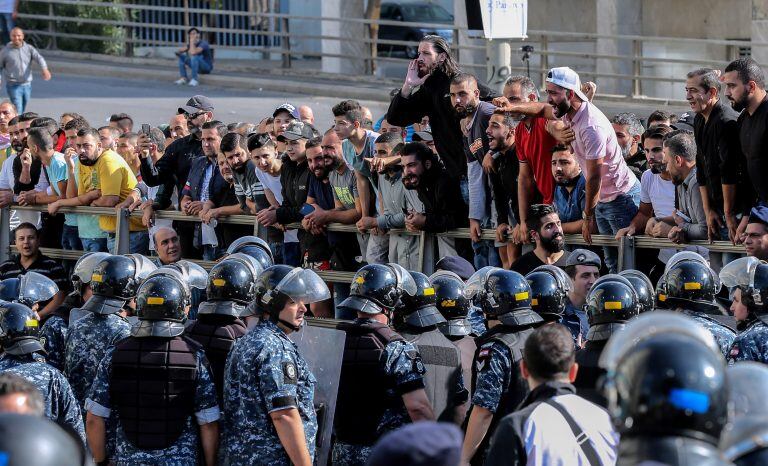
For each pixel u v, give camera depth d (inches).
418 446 145.1
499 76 504.4
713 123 403.9
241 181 523.5
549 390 229.3
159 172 555.5
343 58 1306.6
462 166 472.1
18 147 668.1
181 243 556.7
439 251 478.6
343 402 313.9
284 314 301.6
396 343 310.5
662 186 428.8
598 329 290.2
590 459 215.6
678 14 1166.3
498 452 220.2
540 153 428.1
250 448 297.3
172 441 308.5
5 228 602.2
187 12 1374.3
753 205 409.1
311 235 503.8
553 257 418.9
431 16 1465.3
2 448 125.3
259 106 1156.5
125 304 353.7
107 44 1457.9
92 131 572.1
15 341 321.4
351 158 496.1
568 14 1261.1
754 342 299.7
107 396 312.8
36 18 1419.8
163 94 1237.1
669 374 137.3
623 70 1139.3
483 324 364.8
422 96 484.4
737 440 170.6
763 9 1097.4
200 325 335.0
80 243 598.5
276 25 1574.8
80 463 136.1
